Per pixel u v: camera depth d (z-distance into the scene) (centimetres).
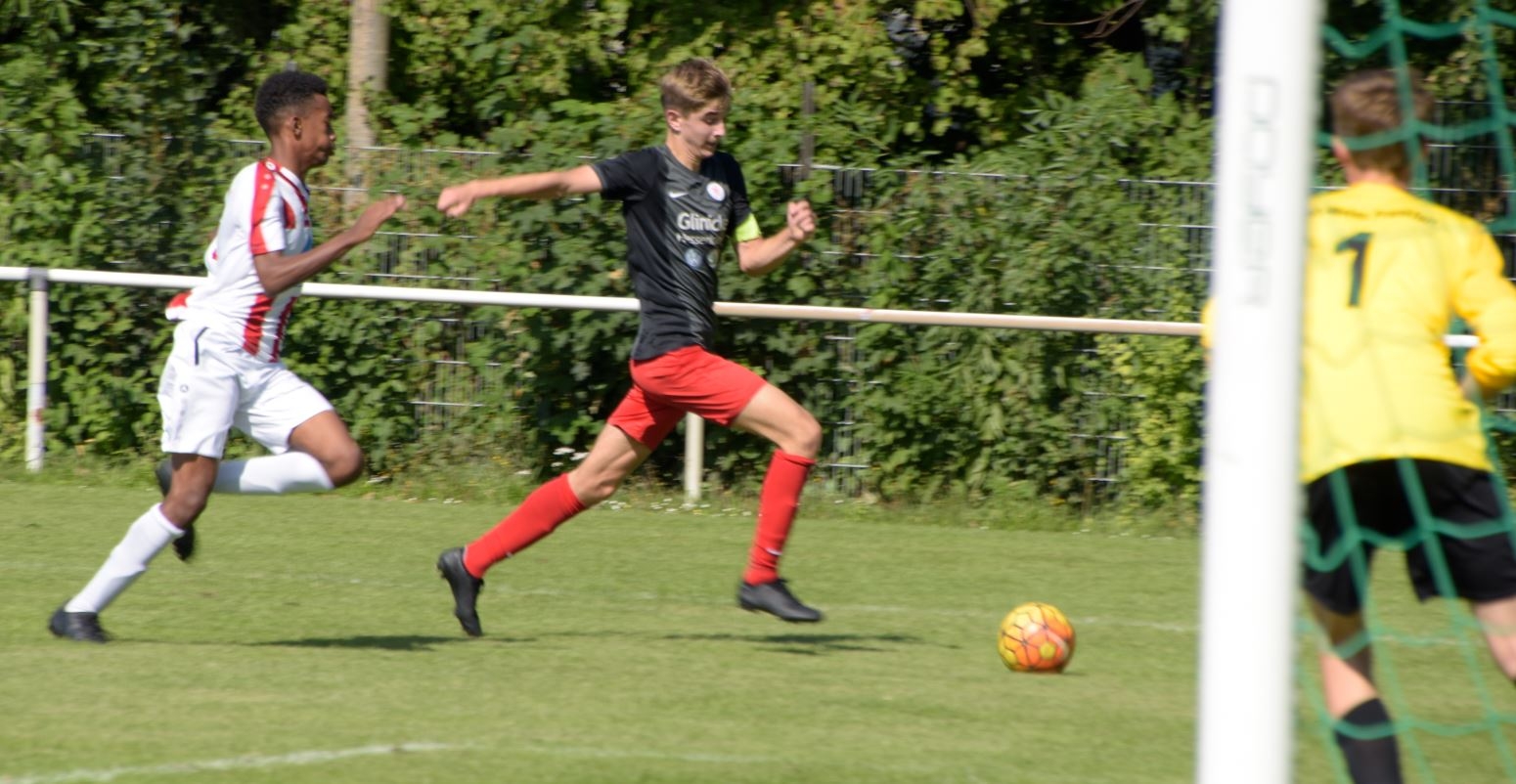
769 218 3803
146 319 3953
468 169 3897
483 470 3822
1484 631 1428
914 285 3791
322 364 3831
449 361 3838
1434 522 1396
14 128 3997
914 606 2556
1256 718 1094
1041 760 1549
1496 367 1419
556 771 1446
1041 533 3466
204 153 4069
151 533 2009
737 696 1814
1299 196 1083
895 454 3731
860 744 1592
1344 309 1410
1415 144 1450
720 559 2989
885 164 4041
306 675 1870
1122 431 3666
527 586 2669
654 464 3834
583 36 5341
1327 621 1407
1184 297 3694
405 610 2389
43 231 3984
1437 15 4009
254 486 2022
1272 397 1088
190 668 1889
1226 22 1096
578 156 3812
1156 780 1481
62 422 3897
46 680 1794
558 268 3766
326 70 5803
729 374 2086
